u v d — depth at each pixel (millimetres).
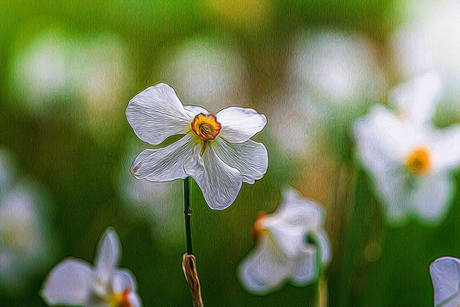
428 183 792
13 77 1117
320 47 1109
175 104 603
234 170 598
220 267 973
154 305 962
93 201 1038
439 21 1140
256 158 603
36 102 1096
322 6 1195
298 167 990
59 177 1057
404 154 785
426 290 928
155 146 1042
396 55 1159
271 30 1170
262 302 921
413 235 952
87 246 1010
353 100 1039
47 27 1208
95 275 643
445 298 586
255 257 701
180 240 985
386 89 1087
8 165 1034
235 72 1113
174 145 602
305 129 1016
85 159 1064
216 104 1096
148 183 991
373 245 786
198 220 985
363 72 1089
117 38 1172
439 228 960
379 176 782
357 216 786
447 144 789
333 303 853
